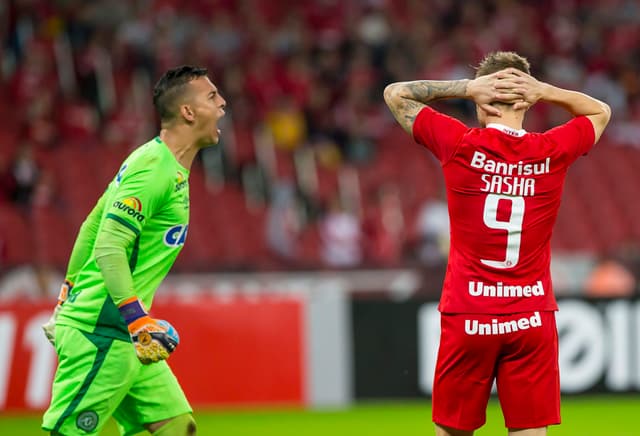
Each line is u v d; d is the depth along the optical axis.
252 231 50.50
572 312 36.00
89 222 16.14
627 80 67.44
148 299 15.81
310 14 63.53
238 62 57.88
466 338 15.34
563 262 46.41
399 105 15.78
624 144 61.34
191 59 57.09
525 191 15.23
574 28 69.19
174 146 15.76
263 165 53.28
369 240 49.75
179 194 15.59
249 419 32.94
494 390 37.00
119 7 58.91
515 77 15.40
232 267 43.56
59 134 52.31
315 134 56.12
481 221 15.24
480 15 67.75
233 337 35.53
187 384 35.09
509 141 15.25
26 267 41.00
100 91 55.09
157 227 15.54
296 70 58.41
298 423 31.97
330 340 35.94
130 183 15.08
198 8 61.31
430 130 15.51
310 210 50.97
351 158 55.91
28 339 33.94
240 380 35.38
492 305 15.23
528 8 69.81
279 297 35.94
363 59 60.16
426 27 65.00
